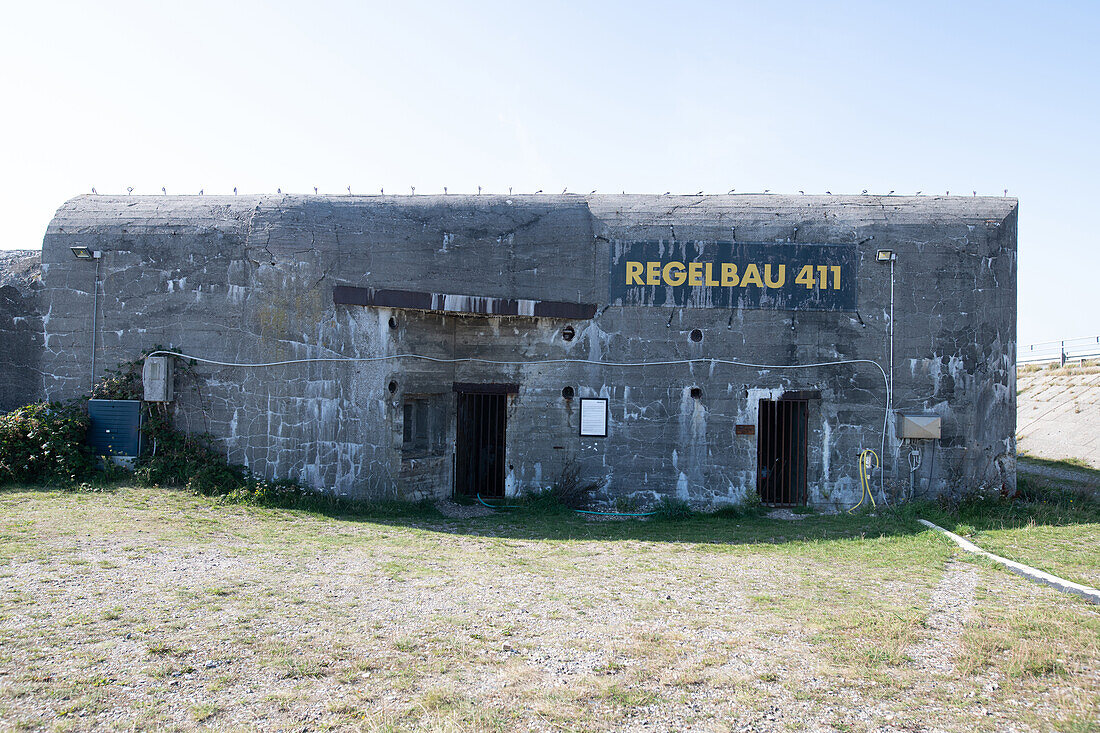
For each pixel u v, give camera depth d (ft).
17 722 11.84
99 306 35.55
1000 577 22.91
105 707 12.51
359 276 34.86
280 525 28.63
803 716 12.98
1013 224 38.22
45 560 21.04
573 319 38.29
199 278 34.81
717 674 14.70
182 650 14.99
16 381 35.91
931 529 30.99
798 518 35.81
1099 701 13.35
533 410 38.65
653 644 16.33
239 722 12.23
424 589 20.45
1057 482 43.62
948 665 15.21
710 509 37.45
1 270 40.47
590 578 22.67
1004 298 37.76
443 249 36.47
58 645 14.90
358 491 34.45
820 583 22.22
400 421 36.35
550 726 12.42
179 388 34.50
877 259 37.58
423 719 12.48
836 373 37.65
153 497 30.60
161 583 19.61
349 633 16.49
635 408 37.99
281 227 34.50
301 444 33.65
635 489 37.78
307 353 33.94
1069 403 65.87
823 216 38.24
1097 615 18.45
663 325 38.01
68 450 32.68
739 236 37.93
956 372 37.42
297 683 13.78
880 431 37.45
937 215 38.11
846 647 16.20
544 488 38.32
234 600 18.48
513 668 14.82
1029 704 13.35
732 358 37.83
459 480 40.09
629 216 38.47
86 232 35.91
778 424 39.29
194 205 36.63
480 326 39.32
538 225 37.76
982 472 37.09
